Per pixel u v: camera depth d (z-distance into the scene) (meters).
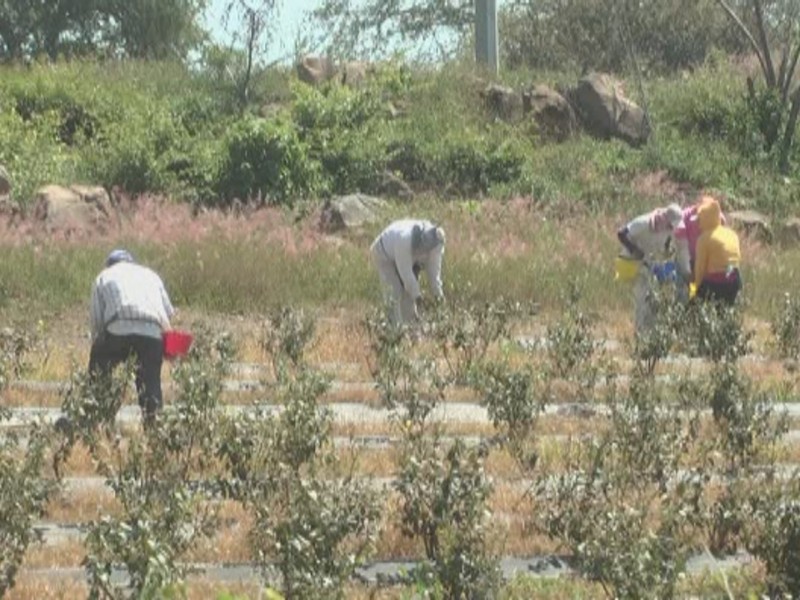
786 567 37.31
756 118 130.75
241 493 42.75
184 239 93.94
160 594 31.86
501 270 90.06
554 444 51.47
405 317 72.50
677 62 176.25
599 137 129.62
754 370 68.50
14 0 185.75
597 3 174.62
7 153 112.50
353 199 106.06
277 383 60.38
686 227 73.94
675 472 46.12
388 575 38.41
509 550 41.16
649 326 72.81
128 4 186.25
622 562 34.03
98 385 49.22
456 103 129.25
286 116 120.62
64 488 44.59
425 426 53.72
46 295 85.75
